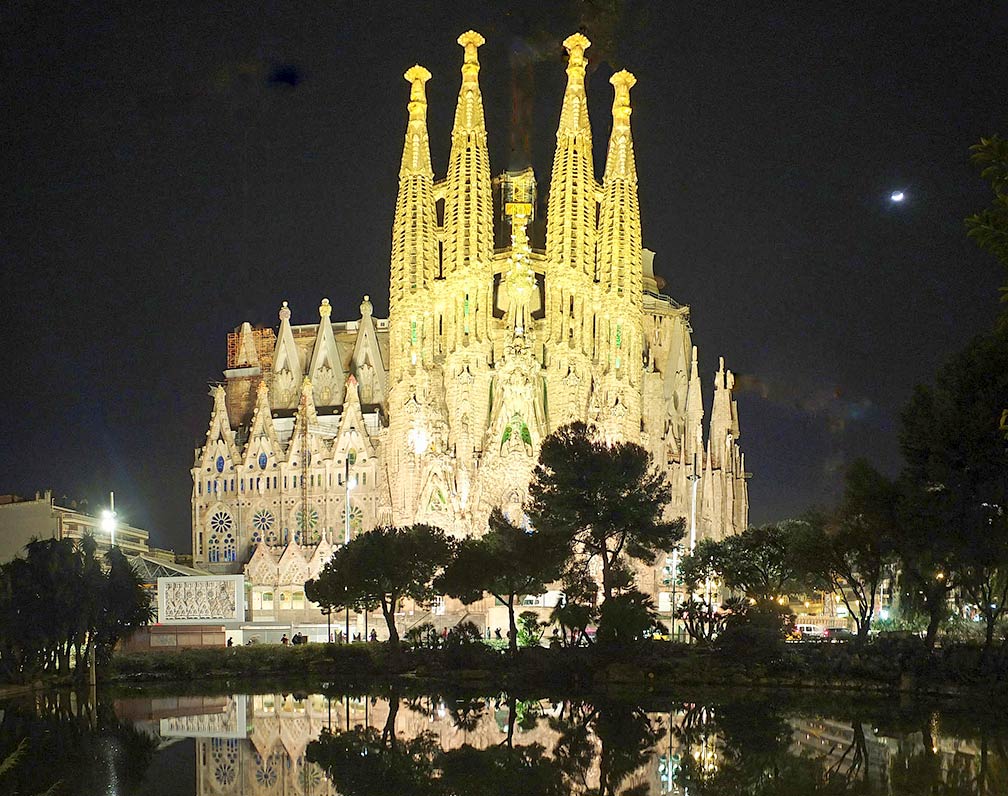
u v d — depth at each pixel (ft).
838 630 341.62
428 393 440.04
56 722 155.02
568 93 464.24
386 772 109.81
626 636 218.18
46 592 214.28
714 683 203.21
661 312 540.52
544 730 140.77
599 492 257.34
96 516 410.31
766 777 104.27
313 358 514.68
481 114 462.19
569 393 440.04
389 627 262.88
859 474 211.61
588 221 460.96
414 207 459.32
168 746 129.59
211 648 257.14
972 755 116.98
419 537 263.70
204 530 480.23
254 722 153.58
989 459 182.29
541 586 257.14
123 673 234.17
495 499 424.05
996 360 183.32
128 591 227.20
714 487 494.18
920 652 198.90
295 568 431.02
